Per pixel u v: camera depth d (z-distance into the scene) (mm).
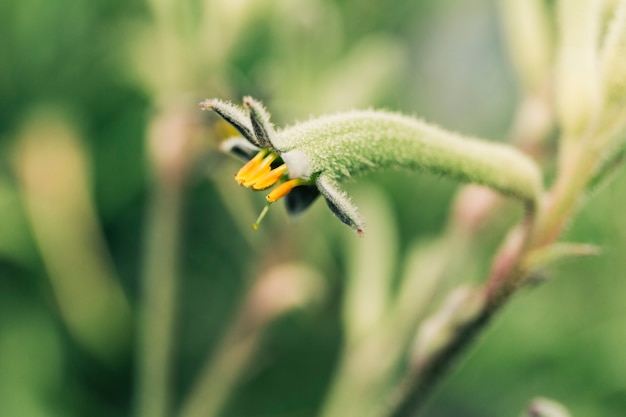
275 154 174
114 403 329
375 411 284
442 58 402
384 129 177
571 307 353
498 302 198
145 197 344
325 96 298
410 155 179
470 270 329
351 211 170
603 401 346
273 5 285
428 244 297
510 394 352
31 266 323
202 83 278
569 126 194
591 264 351
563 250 194
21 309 322
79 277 326
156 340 285
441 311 205
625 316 349
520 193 189
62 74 343
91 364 330
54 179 330
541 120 251
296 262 299
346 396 282
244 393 342
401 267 343
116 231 347
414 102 380
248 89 285
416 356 204
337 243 322
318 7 301
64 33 339
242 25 279
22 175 328
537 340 347
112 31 333
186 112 274
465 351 203
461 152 183
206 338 344
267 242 298
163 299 286
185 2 275
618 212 351
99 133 343
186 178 279
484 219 270
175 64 280
